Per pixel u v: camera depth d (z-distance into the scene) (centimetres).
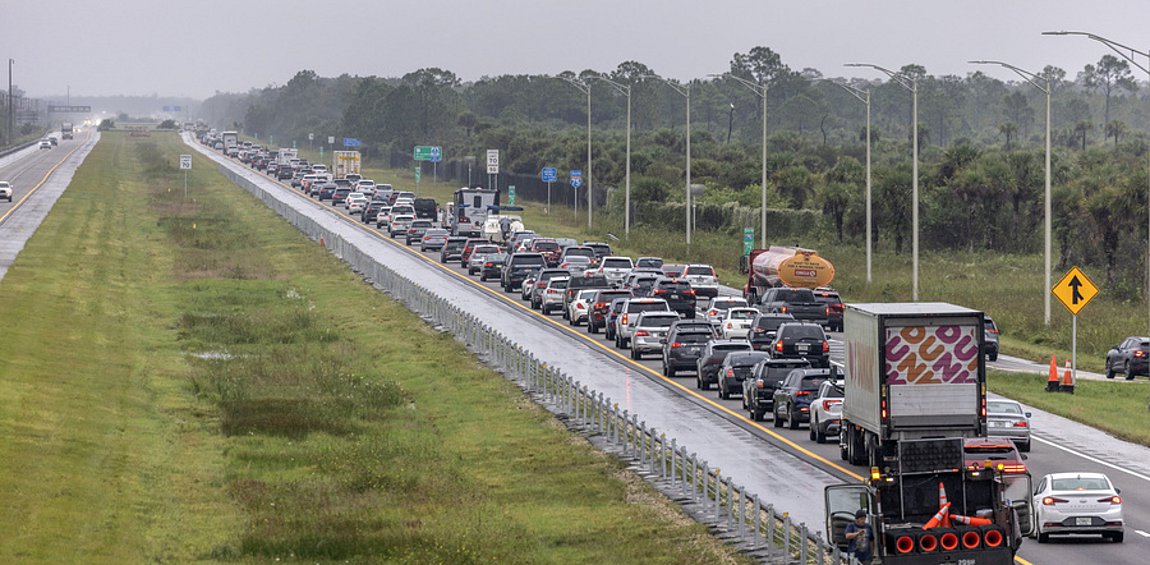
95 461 10231
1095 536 8219
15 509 8275
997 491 6397
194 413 13125
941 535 6244
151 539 8256
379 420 13112
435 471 10750
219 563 7938
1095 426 12619
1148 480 10206
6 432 10544
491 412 13250
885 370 9056
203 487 10050
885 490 6406
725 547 8000
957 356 9056
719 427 12244
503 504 9681
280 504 9494
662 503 9325
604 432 11775
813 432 11512
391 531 8675
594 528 8750
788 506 9050
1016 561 7644
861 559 6469
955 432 9050
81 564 7300
